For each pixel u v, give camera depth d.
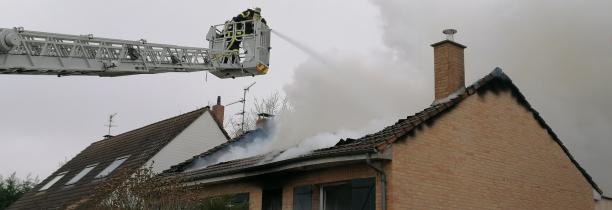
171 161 21.48
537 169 14.68
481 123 13.70
